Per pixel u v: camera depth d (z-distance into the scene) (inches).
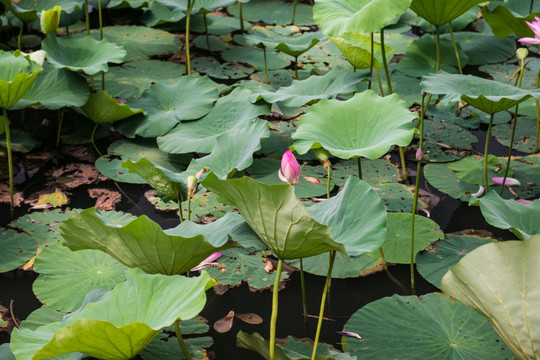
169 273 78.7
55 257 102.4
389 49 145.9
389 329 88.6
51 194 122.7
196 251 74.7
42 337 68.2
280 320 93.8
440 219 117.5
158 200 121.8
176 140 131.0
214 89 143.1
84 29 190.5
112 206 119.6
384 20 112.7
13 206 118.6
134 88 157.3
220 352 87.5
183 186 95.1
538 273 64.6
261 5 215.8
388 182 128.5
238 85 143.9
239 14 209.8
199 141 129.0
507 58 180.2
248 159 104.0
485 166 123.0
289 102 127.6
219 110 137.6
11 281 100.0
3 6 176.6
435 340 86.1
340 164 135.6
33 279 100.7
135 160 132.4
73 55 143.7
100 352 66.3
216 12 210.7
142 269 78.5
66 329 60.6
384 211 73.5
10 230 110.7
